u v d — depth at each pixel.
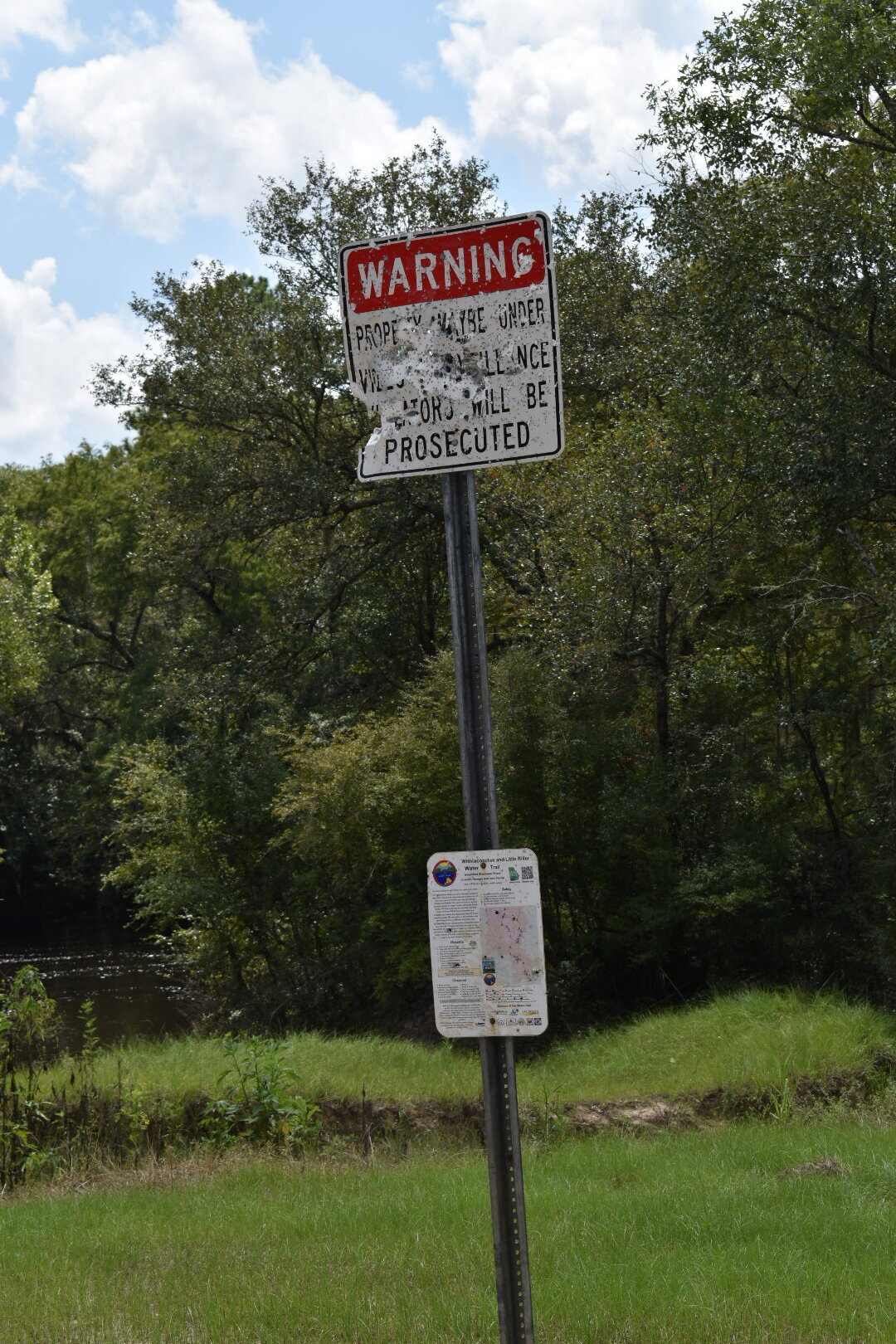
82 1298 6.66
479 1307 6.20
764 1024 17.17
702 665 21.64
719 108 19.02
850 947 21.70
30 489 53.31
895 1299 6.23
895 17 17.92
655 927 21.70
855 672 22.36
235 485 29.20
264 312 28.98
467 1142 14.09
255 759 27.34
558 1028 22.47
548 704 22.84
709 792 22.34
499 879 3.86
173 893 26.27
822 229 18.61
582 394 27.11
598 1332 5.79
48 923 52.19
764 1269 6.83
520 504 23.50
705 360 19.98
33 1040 14.85
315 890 25.81
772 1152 11.19
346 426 29.52
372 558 29.19
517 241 4.09
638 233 21.72
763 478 20.02
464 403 4.10
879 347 20.19
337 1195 9.77
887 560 22.30
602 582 21.72
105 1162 12.41
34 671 41.53
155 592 43.81
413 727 24.02
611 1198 9.20
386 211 27.94
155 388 28.81
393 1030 24.03
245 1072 14.24
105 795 46.38
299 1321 6.07
